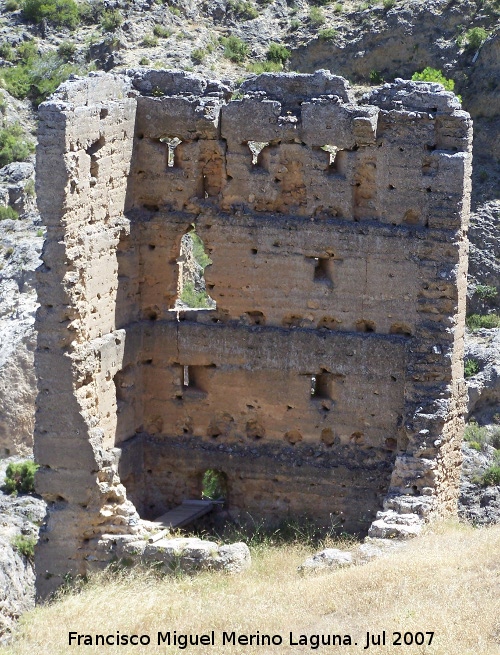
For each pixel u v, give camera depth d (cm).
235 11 12625
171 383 6581
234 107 6347
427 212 6206
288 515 6538
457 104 6178
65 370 6012
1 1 12875
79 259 5994
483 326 9662
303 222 6338
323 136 6266
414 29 11856
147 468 6644
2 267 9319
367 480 6406
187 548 6012
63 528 6181
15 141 11369
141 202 6506
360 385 6362
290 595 5456
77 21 12775
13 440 8394
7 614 6103
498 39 11419
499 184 10806
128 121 6331
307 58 12075
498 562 5397
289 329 6419
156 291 6531
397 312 6291
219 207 6438
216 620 5328
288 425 6488
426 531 5909
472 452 8425
